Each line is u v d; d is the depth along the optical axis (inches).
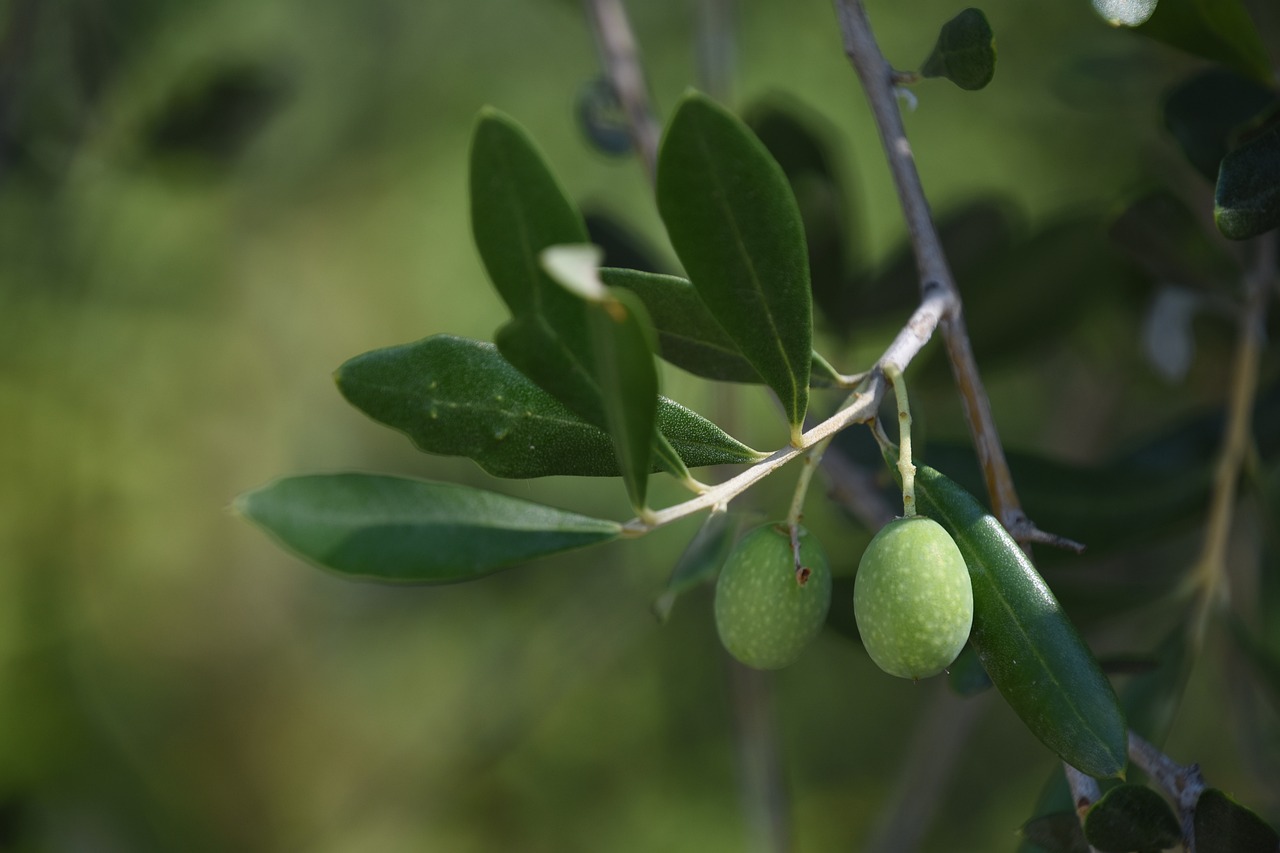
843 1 15.1
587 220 22.1
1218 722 35.4
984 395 14.7
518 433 13.9
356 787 57.7
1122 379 26.8
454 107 58.5
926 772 26.3
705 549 16.2
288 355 62.2
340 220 60.2
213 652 61.1
